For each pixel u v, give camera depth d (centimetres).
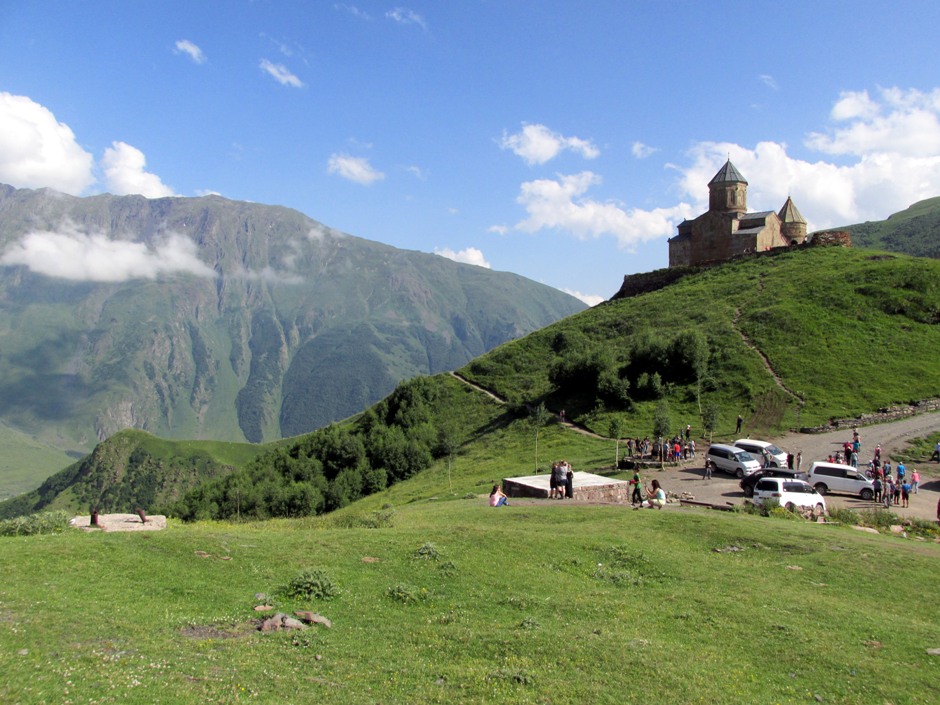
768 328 7756
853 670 1466
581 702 1252
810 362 6919
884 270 8450
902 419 5903
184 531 2173
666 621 1738
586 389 7769
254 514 8012
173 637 1390
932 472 4850
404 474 7838
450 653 1465
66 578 1623
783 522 3025
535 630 1600
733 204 11319
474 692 1269
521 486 3919
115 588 1614
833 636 1675
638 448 5666
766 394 6538
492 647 1491
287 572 1884
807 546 2578
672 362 7381
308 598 1716
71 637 1302
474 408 8950
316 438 9600
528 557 2208
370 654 1431
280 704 1152
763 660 1515
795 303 8200
